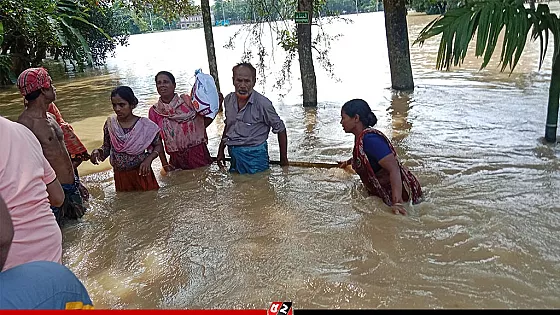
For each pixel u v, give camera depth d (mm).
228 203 4613
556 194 4152
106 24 18750
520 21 4570
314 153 5934
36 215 2344
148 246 3889
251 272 3377
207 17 8594
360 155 4223
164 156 5609
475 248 3424
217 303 3049
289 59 8883
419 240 3596
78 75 16453
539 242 3428
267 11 8641
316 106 8523
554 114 5418
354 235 3758
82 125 8508
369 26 26453
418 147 5746
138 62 19234
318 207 4340
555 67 5234
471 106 7469
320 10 8859
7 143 2252
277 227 4016
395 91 9242
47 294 1814
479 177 4664
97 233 4195
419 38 4914
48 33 11250
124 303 3131
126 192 5148
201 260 3602
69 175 4395
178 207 4617
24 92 4109
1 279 1795
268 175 5281
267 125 5352
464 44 4656
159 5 10117
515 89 8375
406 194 4152
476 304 2846
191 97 5656
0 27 9773
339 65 13047
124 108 4918
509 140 5699
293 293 3088
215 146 6648
